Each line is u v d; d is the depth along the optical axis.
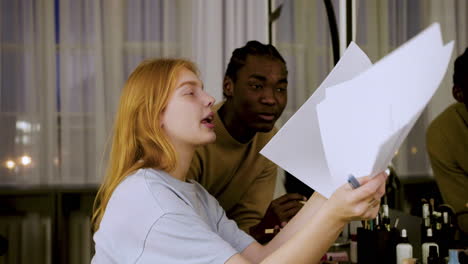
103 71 3.53
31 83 3.53
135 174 1.05
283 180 1.83
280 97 1.60
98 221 1.11
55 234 3.55
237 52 1.63
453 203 1.52
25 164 3.54
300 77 2.98
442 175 1.56
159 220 0.98
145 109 1.07
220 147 1.65
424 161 1.63
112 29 3.52
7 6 3.50
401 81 0.73
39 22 3.52
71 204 3.57
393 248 1.62
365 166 0.82
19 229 3.54
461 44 1.58
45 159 3.55
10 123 3.52
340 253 1.75
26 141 3.54
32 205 3.55
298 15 2.94
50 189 3.54
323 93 0.97
